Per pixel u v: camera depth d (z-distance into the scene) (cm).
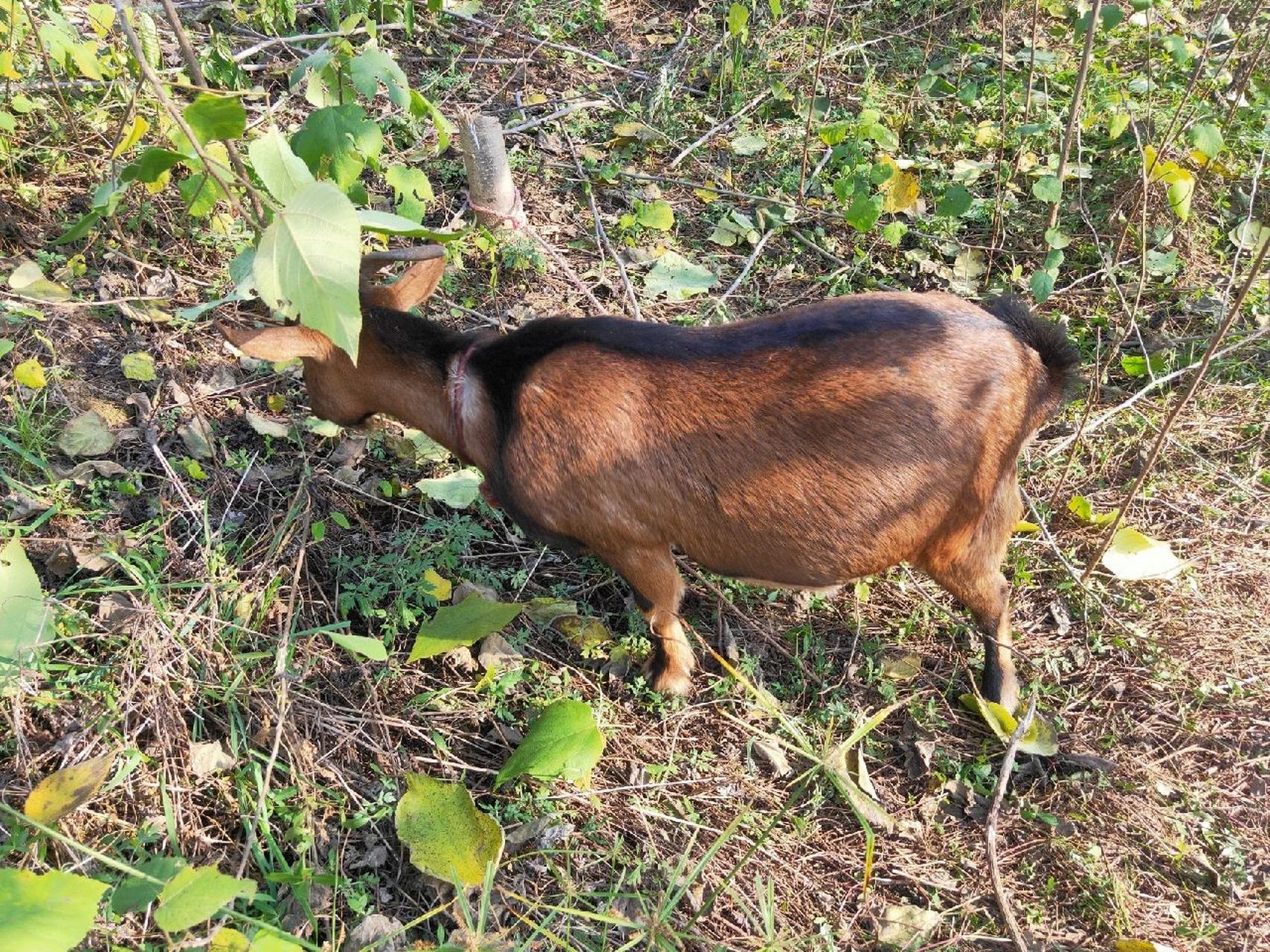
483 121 198
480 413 146
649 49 260
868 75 246
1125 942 132
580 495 143
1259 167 215
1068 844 144
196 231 195
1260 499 180
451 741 148
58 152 198
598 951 131
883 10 277
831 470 138
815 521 140
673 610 153
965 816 148
